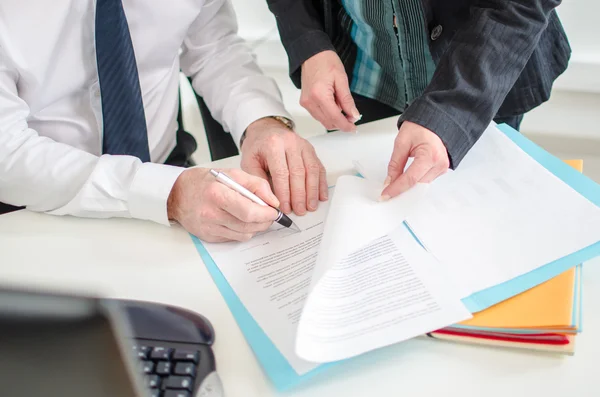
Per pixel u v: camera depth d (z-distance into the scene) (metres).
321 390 0.52
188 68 1.11
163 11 0.93
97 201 0.73
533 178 0.71
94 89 0.93
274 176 0.76
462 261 0.60
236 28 1.14
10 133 0.79
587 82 1.50
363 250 0.62
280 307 0.59
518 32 0.72
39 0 0.82
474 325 0.54
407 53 0.99
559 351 0.53
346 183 0.71
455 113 0.71
